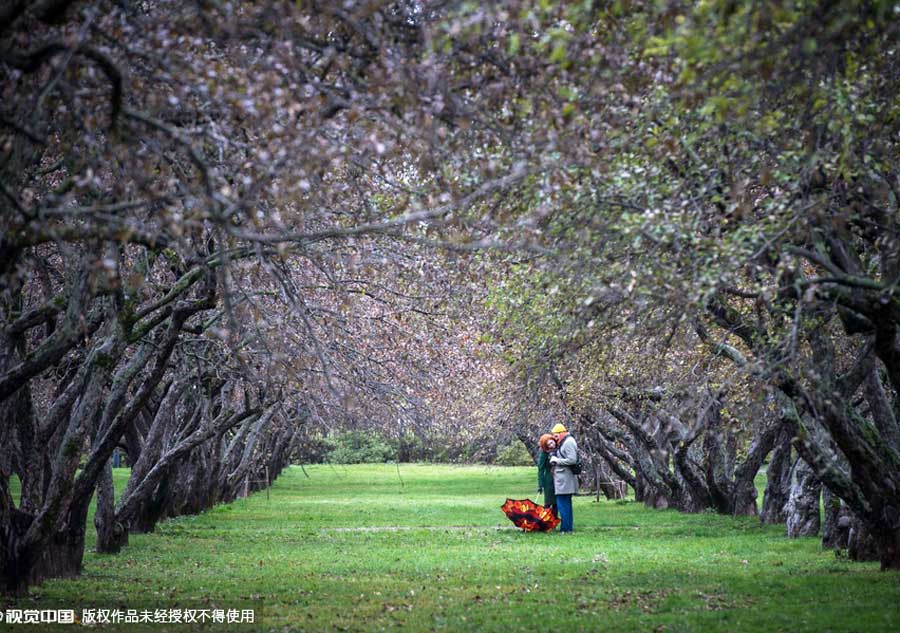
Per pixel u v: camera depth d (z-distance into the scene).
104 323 33.00
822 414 28.95
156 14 21.47
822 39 16.98
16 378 25.47
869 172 22.52
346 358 39.88
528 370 33.41
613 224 23.47
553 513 54.50
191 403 61.78
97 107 20.59
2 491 29.39
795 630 22.22
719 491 65.38
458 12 16.61
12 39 18.58
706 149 23.91
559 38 16.80
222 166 22.61
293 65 19.34
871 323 25.28
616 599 27.53
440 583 31.84
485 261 29.53
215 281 29.64
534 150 20.23
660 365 36.59
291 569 37.16
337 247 29.20
